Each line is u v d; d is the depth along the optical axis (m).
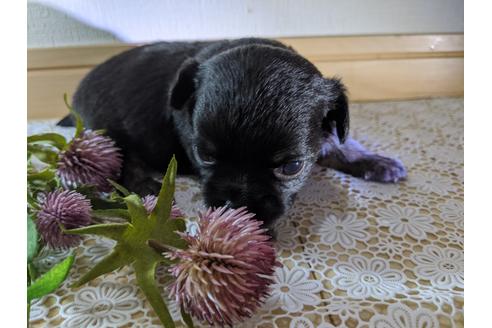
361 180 0.30
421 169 0.30
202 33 0.39
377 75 0.40
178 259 0.17
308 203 0.27
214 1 0.38
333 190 0.28
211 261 0.16
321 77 0.24
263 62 0.22
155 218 0.18
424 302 0.20
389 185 0.29
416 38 0.40
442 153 0.32
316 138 0.23
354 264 0.22
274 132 0.20
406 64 0.40
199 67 0.24
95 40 0.38
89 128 0.29
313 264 0.22
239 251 0.16
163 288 0.20
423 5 0.39
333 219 0.26
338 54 0.39
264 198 0.21
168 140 0.28
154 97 0.28
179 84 0.24
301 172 0.23
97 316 0.19
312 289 0.21
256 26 0.39
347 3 0.39
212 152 0.21
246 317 0.18
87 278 0.17
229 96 0.21
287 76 0.22
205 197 0.22
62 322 0.19
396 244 0.24
